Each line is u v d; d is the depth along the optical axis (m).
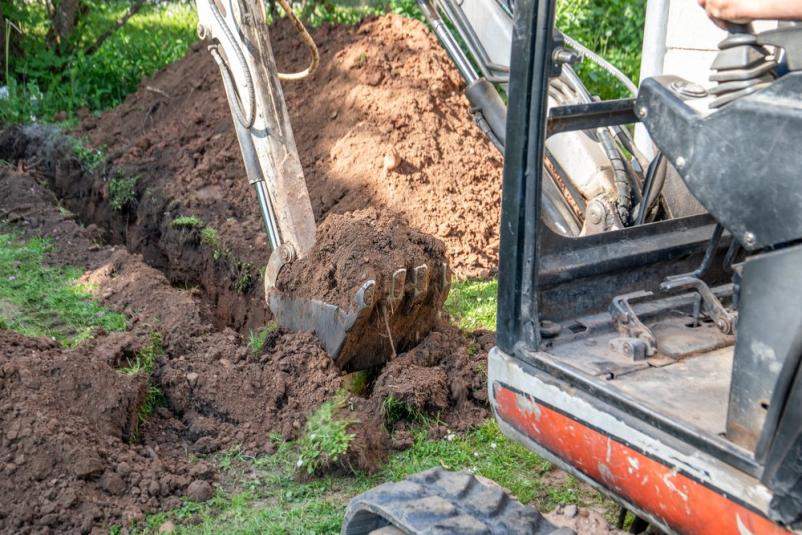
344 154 7.27
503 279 2.85
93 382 4.24
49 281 6.04
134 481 3.94
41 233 6.93
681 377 2.62
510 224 2.79
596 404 2.53
